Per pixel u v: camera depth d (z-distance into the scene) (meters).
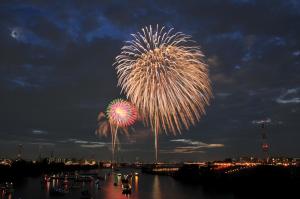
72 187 196.12
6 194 163.38
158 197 153.12
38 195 160.62
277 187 140.50
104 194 164.50
